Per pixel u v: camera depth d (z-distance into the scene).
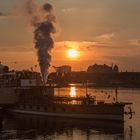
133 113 156.50
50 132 111.56
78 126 122.38
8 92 157.75
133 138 103.50
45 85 166.12
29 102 151.38
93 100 143.62
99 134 109.38
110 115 131.12
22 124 126.38
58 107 140.75
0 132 111.75
